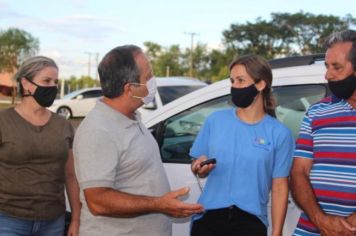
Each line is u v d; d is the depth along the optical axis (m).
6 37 55.47
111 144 2.46
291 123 3.45
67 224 3.87
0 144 2.99
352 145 2.60
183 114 3.73
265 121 2.82
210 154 2.85
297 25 72.56
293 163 2.83
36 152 3.03
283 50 74.69
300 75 3.46
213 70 77.50
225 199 2.77
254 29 74.56
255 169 2.75
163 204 2.35
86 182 2.43
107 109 2.54
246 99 2.75
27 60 3.09
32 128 3.05
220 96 3.63
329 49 2.64
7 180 3.02
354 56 2.57
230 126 2.83
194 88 10.74
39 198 3.06
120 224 2.55
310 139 2.79
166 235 2.71
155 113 3.83
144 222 2.58
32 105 3.07
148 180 2.59
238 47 76.81
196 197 3.47
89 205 2.46
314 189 2.71
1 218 3.03
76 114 22.42
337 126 2.65
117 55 2.53
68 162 3.26
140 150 2.55
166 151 3.70
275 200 2.81
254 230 2.75
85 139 2.46
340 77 2.60
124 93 2.54
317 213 2.63
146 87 2.56
